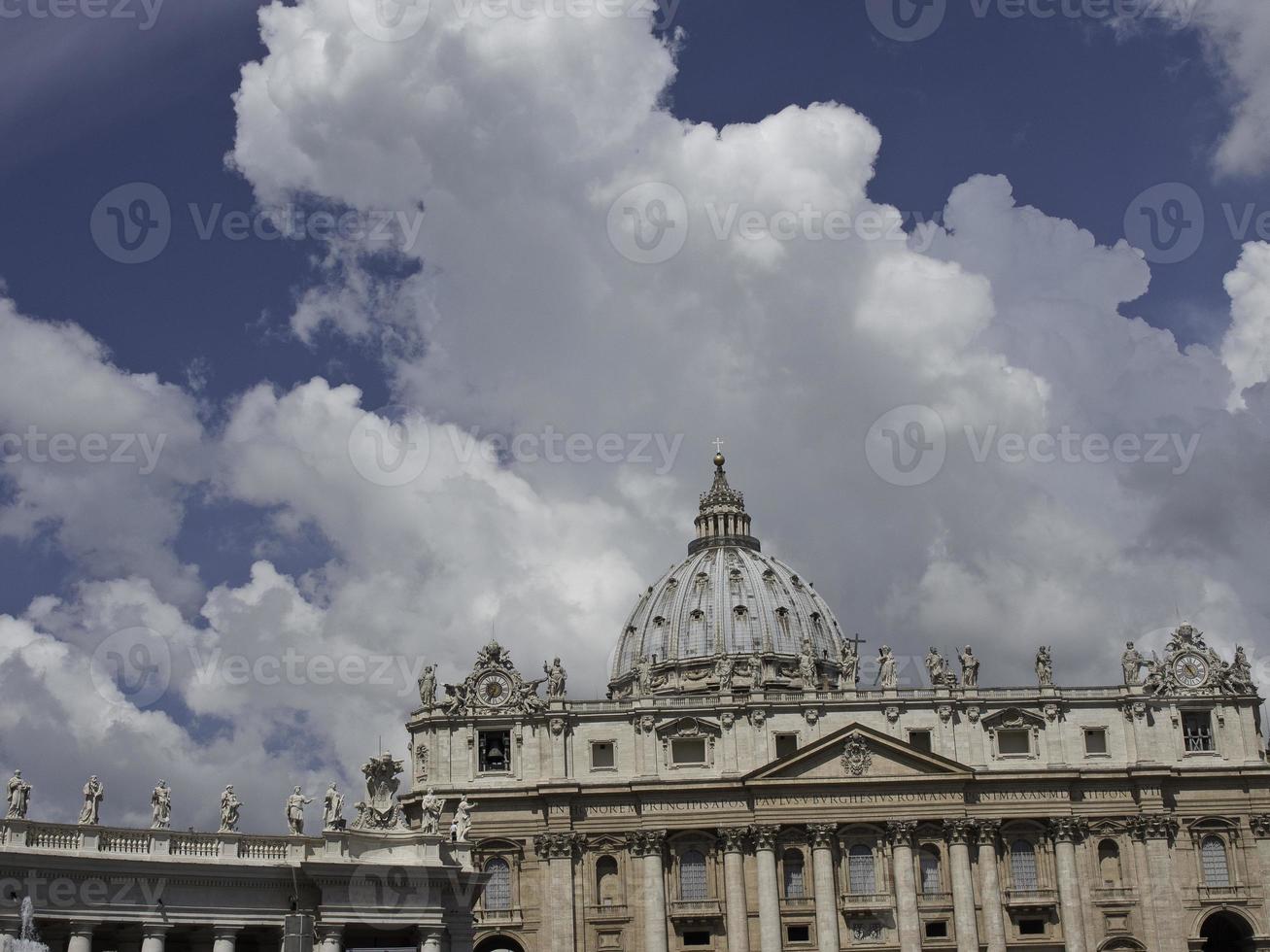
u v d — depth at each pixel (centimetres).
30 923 7506
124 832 8244
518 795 14512
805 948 14312
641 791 14562
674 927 14400
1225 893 14538
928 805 14562
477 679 14950
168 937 8600
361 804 9338
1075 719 15012
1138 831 14675
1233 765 14875
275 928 8619
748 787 14562
